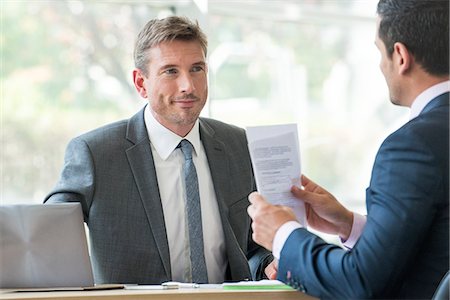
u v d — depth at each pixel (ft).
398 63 7.95
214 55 19.98
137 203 10.92
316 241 7.79
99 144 11.13
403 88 8.03
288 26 21.13
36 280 9.41
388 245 7.27
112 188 10.93
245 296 8.50
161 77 10.86
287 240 7.91
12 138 17.52
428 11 7.77
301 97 21.43
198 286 9.18
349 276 7.41
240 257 11.19
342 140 22.13
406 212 7.25
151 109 11.24
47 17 17.88
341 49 21.97
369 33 22.27
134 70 11.43
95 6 18.29
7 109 17.47
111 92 18.51
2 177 17.39
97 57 18.34
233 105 20.25
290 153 8.68
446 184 7.35
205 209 11.30
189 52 10.86
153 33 10.96
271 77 20.90
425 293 7.49
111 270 10.78
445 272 7.43
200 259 11.03
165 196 11.13
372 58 22.36
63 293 8.66
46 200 11.00
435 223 7.43
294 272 7.82
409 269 7.60
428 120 7.55
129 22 18.61
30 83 17.70
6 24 17.49
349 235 9.00
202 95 11.02
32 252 9.37
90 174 10.93
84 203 10.89
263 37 20.71
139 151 11.16
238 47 20.33
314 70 21.62
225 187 11.46
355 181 22.29
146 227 10.87
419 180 7.30
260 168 8.60
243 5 19.69
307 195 8.72
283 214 8.09
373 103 22.48
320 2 21.02
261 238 8.16
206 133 11.68
